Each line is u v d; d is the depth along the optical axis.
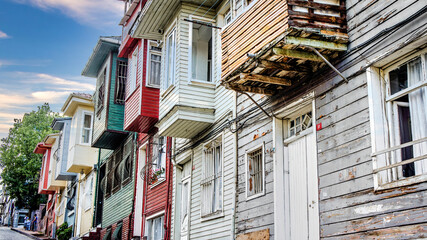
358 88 7.55
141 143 17.84
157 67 16.11
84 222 24.25
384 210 6.72
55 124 28.36
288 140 9.56
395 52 6.97
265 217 9.58
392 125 7.19
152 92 15.73
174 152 14.75
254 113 10.52
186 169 14.30
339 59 8.02
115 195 20.09
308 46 7.68
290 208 9.31
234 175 10.89
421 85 6.81
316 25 7.69
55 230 29.83
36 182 40.47
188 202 13.29
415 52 6.94
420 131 6.83
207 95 12.55
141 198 17.38
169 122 12.62
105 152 23.00
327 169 7.95
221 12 12.97
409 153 6.95
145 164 16.88
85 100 24.72
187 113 12.24
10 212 54.50
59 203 32.34
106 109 19.52
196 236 12.49
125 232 17.52
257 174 10.34
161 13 13.52
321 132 8.23
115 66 20.36
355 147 7.41
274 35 7.80
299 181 9.16
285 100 9.36
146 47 16.19
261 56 8.09
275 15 7.87
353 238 7.17
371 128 7.14
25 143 40.88
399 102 7.20
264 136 10.05
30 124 42.91
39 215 38.66
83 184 25.84
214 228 11.61
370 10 7.57
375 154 6.95
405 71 7.16
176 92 12.42
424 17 6.61
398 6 7.07
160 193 15.57
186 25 12.96
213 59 12.92
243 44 8.73
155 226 16.03
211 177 12.25
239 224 10.48
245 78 8.77
